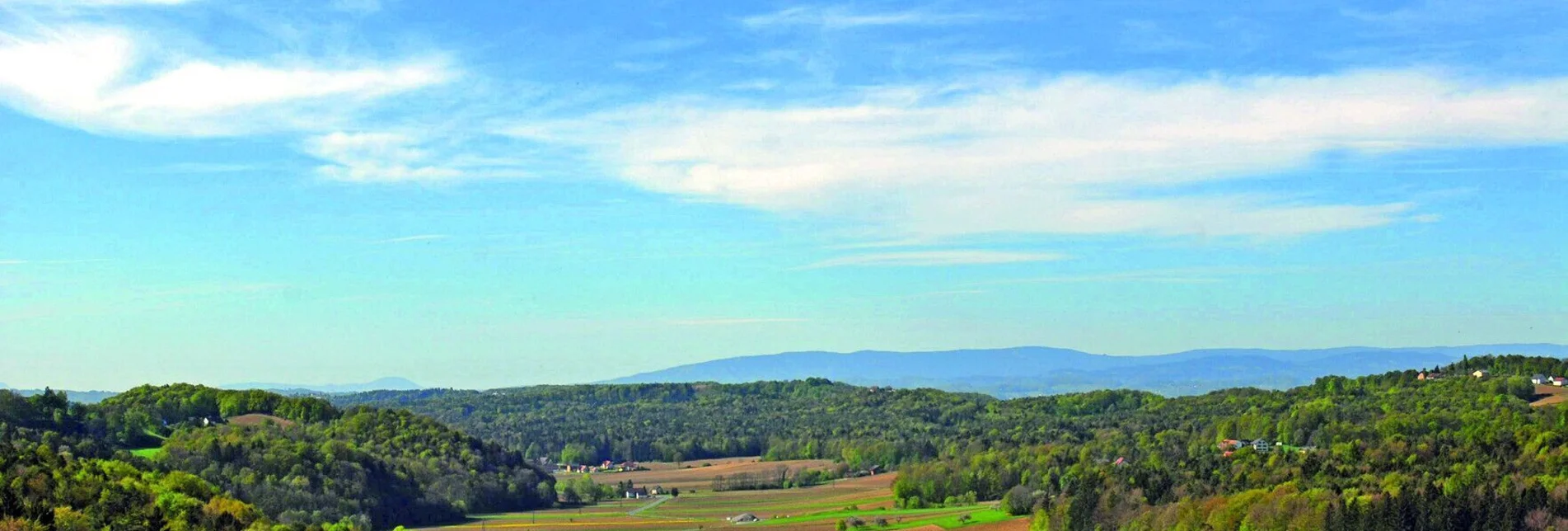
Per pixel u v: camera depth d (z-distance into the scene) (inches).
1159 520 6707.7
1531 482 5920.3
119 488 5831.7
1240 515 6279.5
